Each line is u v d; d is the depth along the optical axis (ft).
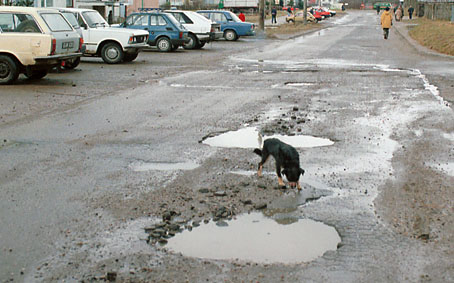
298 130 28.96
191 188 19.80
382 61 67.00
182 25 83.25
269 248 14.90
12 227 16.17
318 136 27.73
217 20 110.42
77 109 34.53
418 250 14.83
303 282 13.02
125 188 19.76
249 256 14.40
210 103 37.04
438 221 16.88
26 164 22.65
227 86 45.19
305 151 24.86
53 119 31.40
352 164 22.93
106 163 22.91
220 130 28.96
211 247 14.93
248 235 15.76
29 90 42.04
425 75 53.06
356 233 15.96
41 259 14.12
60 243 15.10
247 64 63.21
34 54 44.32
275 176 21.29
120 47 63.05
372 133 28.43
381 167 22.54
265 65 62.13
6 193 19.15
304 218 17.11
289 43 101.86
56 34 45.57
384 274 13.46
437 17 188.03
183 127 29.63
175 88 43.91
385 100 38.50
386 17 111.34
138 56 73.31
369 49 86.12
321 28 164.25
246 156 24.03
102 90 42.52
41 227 16.20
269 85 45.88
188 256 14.37
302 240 15.44
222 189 19.69
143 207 17.87
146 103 36.91
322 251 14.74
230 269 13.65
